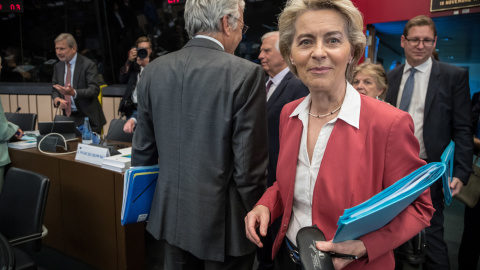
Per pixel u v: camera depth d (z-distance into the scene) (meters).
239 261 1.23
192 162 1.14
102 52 5.87
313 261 0.67
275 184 1.05
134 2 5.63
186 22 1.23
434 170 0.66
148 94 1.24
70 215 2.29
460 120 1.72
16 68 5.80
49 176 2.37
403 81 1.93
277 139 1.96
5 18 5.66
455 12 3.11
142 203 1.30
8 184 1.72
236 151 1.11
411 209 0.74
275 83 2.08
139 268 2.12
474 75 9.09
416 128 1.83
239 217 1.17
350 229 0.62
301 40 0.77
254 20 4.63
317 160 0.84
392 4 3.49
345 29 0.76
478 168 1.79
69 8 5.73
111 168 2.00
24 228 1.60
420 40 1.74
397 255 0.92
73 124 2.94
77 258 2.29
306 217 0.87
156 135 1.23
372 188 0.75
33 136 2.94
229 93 1.08
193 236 1.15
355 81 1.78
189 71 1.14
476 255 1.89
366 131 0.76
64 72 3.59
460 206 3.48
